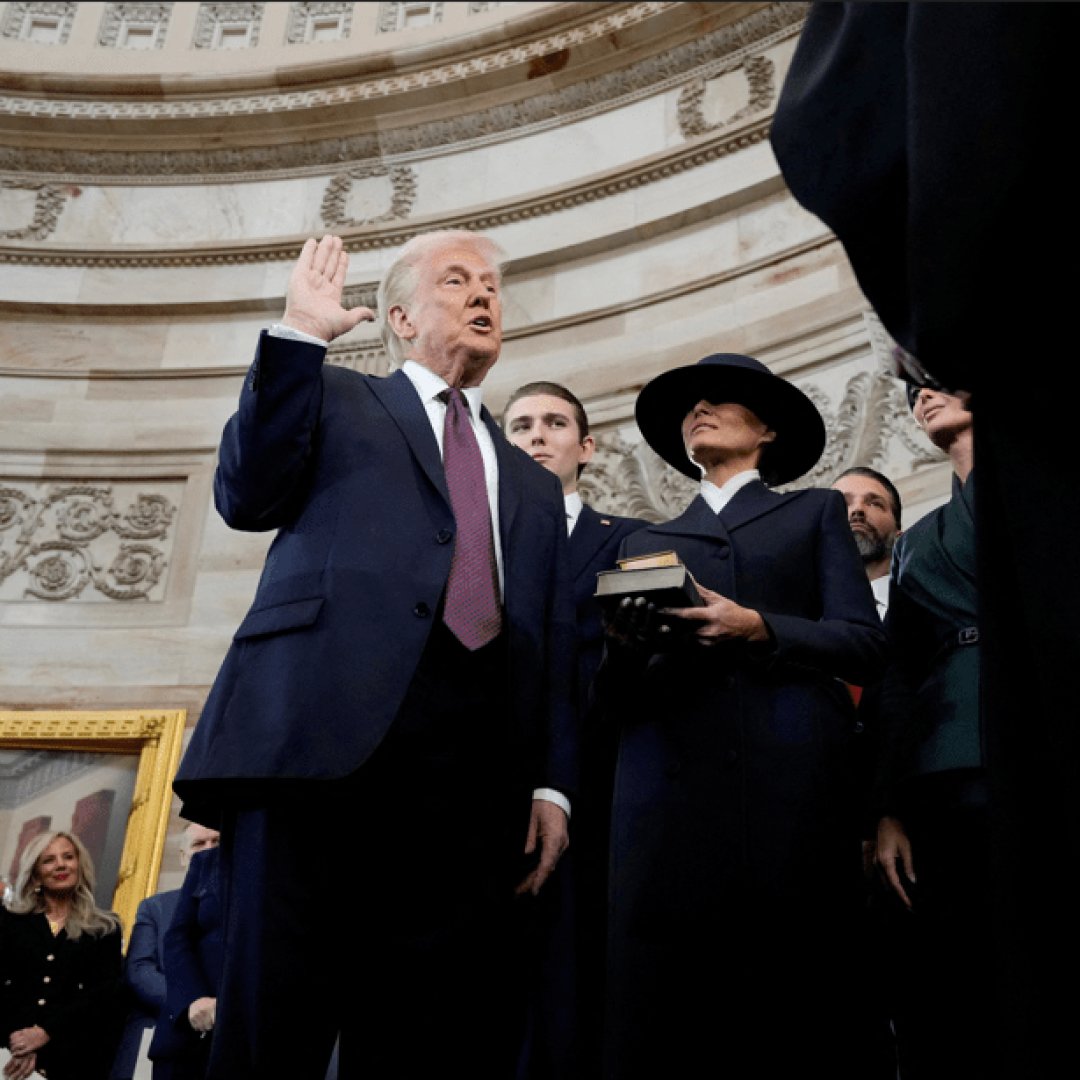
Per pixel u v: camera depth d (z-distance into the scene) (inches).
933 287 50.6
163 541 356.5
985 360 53.4
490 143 391.9
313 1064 82.3
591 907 128.4
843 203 56.9
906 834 115.3
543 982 96.7
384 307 115.7
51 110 398.9
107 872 304.5
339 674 83.5
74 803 313.1
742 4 357.1
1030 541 53.0
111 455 366.6
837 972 99.6
